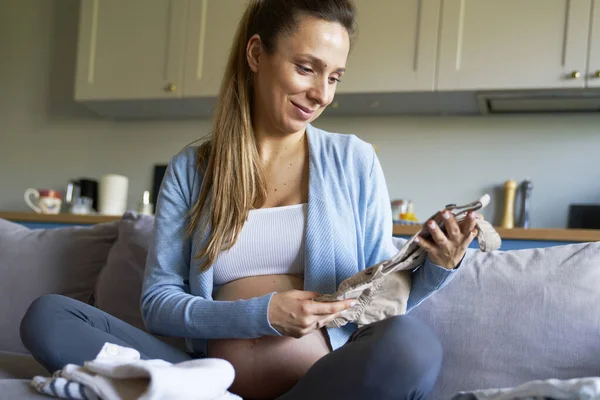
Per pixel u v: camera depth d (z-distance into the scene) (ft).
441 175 10.78
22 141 12.94
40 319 3.92
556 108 10.09
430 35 9.76
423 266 4.37
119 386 3.31
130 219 6.29
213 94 10.75
